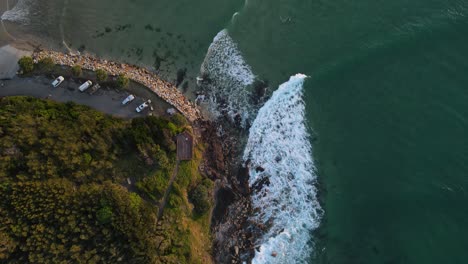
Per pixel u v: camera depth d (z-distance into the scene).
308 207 52.31
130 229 44.03
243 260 50.09
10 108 46.97
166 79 54.06
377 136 53.22
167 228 47.75
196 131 52.78
